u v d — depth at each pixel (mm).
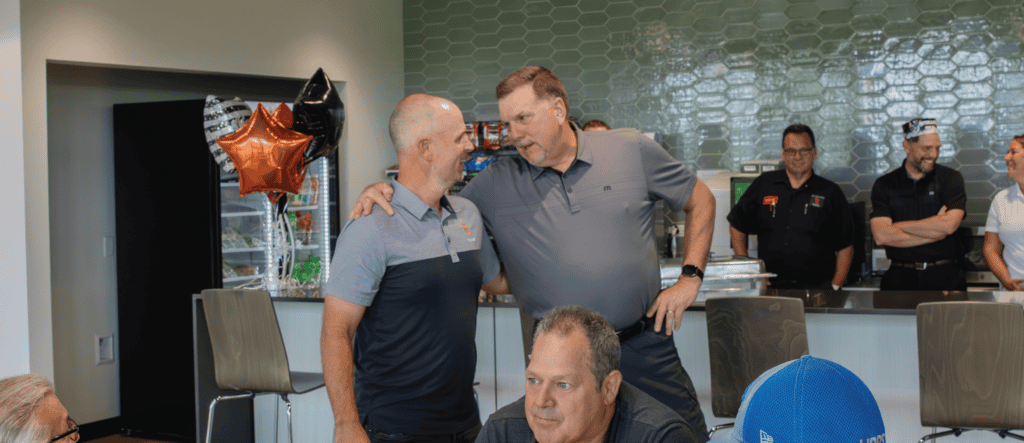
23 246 3574
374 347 1944
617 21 5332
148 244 4516
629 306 2096
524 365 3291
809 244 4246
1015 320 2373
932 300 2939
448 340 1943
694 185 2250
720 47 5156
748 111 5121
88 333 4590
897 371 2889
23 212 3553
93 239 4609
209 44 4445
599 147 2098
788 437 882
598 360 1434
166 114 4410
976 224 4766
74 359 4531
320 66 4992
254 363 3062
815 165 5031
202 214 4348
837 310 2818
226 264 4613
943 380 2480
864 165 4938
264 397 3707
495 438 1567
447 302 1936
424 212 1916
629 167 2102
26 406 1360
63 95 4473
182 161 4387
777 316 2570
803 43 5012
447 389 1967
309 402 3625
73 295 4520
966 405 2465
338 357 1854
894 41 4863
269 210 4484
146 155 4480
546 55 5469
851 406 888
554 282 2098
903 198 4160
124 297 4613
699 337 3086
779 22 5047
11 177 3541
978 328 2418
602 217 2061
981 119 4742
